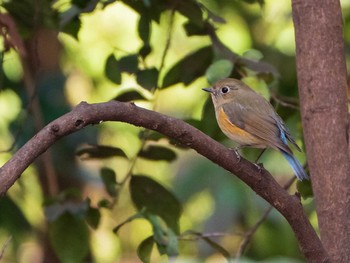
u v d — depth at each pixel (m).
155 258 15.75
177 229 10.62
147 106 12.66
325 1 8.40
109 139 15.43
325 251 7.80
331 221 8.20
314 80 8.36
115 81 10.81
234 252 14.16
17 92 13.39
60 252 10.59
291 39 14.65
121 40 16.08
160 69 10.73
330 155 8.25
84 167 14.13
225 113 10.29
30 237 14.00
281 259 12.72
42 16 11.24
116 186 10.63
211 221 14.09
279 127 10.13
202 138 7.33
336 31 8.41
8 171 6.53
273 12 14.82
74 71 15.68
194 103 16.14
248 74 10.28
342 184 8.21
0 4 11.08
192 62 10.74
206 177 14.26
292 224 7.66
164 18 13.43
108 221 16.59
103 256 16.64
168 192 10.58
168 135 7.29
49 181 12.55
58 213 10.34
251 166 7.48
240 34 14.95
